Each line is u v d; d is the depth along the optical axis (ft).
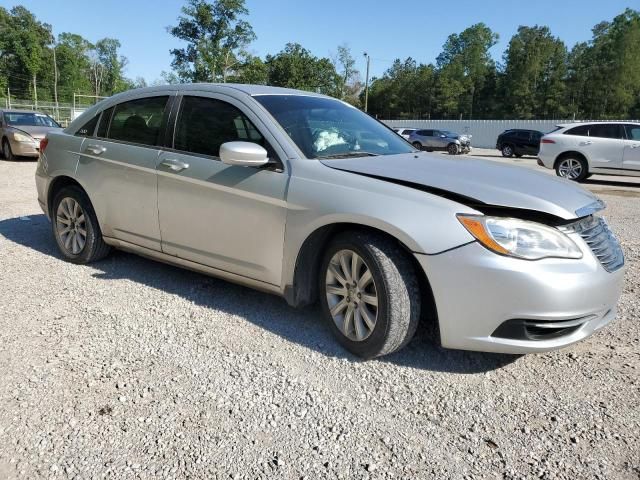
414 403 8.63
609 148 41.86
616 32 244.83
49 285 13.61
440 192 9.27
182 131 12.59
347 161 10.69
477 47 294.05
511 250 8.52
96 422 7.94
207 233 11.80
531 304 8.46
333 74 214.07
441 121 154.61
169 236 12.67
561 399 8.81
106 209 14.10
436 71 296.51
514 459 7.33
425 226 8.88
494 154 101.60
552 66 264.31
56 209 15.61
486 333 8.78
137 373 9.34
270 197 10.55
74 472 6.90
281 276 10.66
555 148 44.24
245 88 12.32
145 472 6.93
